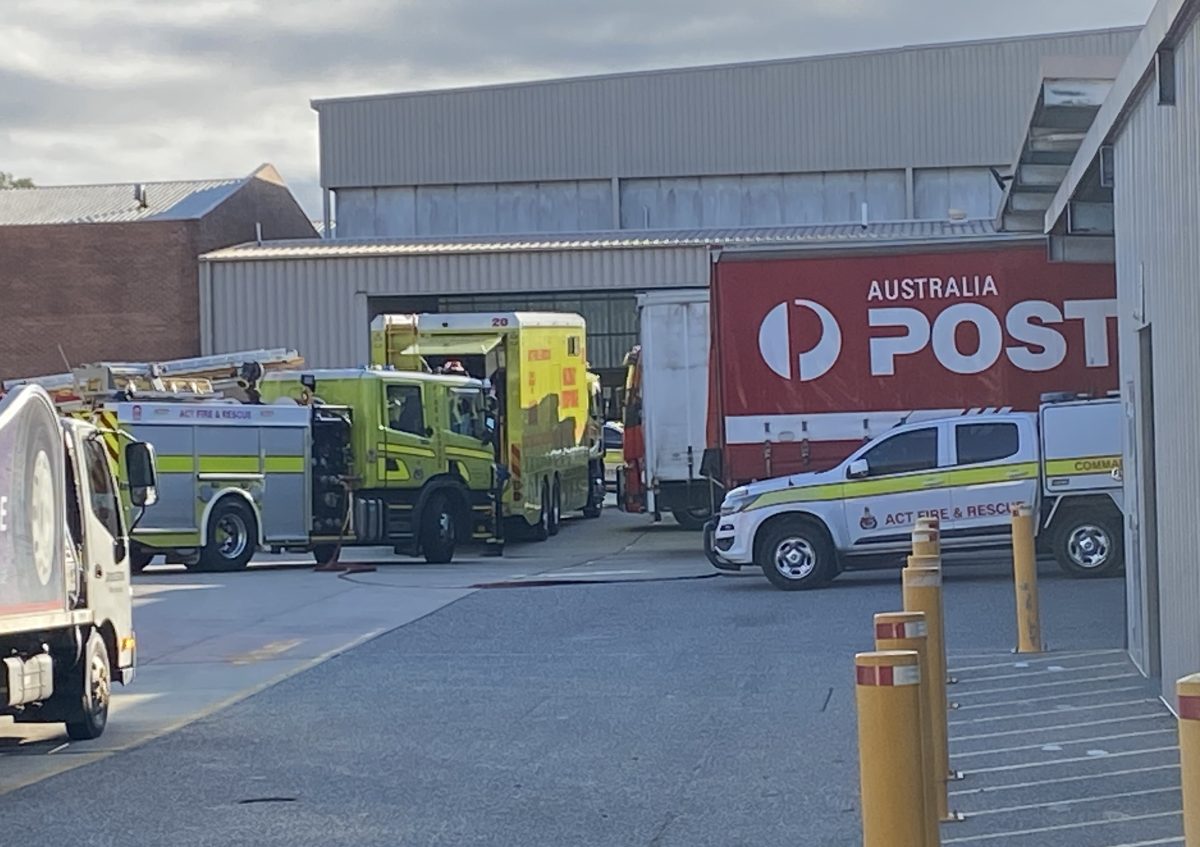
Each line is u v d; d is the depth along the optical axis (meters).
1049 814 8.47
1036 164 17.92
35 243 45.16
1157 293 11.12
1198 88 9.30
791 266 22.89
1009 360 22.52
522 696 12.88
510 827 8.49
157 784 9.88
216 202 46.47
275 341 43.81
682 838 8.14
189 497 24.98
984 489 20.02
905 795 5.38
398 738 11.22
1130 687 12.27
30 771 10.40
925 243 22.70
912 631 7.14
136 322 44.75
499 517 28.22
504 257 43.31
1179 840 7.84
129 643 12.54
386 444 26.36
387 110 52.38
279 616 19.30
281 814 8.95
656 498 28.08
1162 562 11.34
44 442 10.45
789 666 13.93
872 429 22.73
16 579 9.92
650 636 16.30
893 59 50.06
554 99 51.69
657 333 28.03
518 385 29.86
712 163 50.88
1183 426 10.22
